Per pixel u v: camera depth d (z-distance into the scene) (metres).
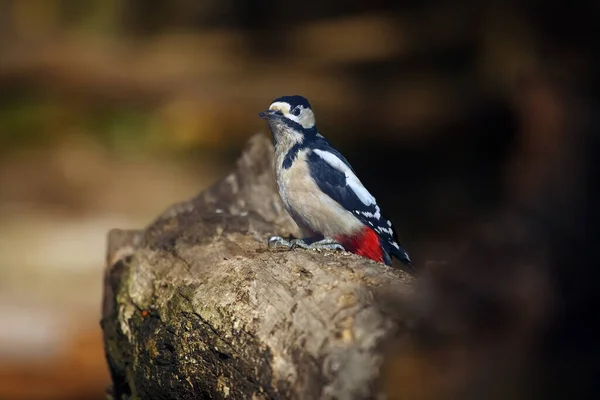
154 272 6.48
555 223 5.50
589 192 5.98
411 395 4.42
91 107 24.78
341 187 6.86
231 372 5.21
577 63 14.39
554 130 8.25
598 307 4.64
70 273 14.52
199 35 30.48
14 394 11.15
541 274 4.77
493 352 4.50
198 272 6.08
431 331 4.53
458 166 19.77
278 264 5.65
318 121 23.92
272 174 8.11
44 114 24.22
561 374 4.40
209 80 26.78
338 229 6.98
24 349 11.75
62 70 26.33
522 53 19.94
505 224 5.80
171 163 21.94
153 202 18.98
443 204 17.23
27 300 13.23
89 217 17.70
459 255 5.20
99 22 29.77
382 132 22.84
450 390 4.40
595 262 4.87
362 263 5.57
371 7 31.62
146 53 28.64
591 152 6.79
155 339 5.96
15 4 29.09
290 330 4.94
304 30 30.84
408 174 19.86
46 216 17.64
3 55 27.11
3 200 18.56
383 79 26.39
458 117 22.30
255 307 5.27
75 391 11.37
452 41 27.30
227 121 24.30
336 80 26.86
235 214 7.51
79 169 20.78
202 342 5.50
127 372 6.43
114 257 7.21
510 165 13.98
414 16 29.86
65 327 12.37
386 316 4.66
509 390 4.40
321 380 4.55
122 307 6.55
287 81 26.95
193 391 5.59
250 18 31.45
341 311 4.81
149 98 25.56
